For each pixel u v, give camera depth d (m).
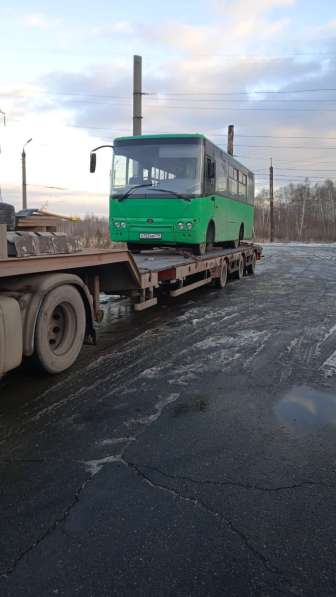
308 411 4.17
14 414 4.11
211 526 2.57
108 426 3.86
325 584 2.17
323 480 3.04
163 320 8.14
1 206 4.50
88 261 5.53
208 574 2.22
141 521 2.61
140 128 16.67
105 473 3.12
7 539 2.47
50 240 4.83
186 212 10.16
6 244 4.13
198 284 10.27
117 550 2.38
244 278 15.12
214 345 6.36
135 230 10.42
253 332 7.11
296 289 12.26
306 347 6.23
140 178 10.50
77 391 4.66
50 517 2.65
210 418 4.01
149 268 7.66
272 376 5.08
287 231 72.69
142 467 3.20
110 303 10.05
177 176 10.30
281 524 2.59
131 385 4.82
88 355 5.95
